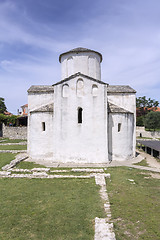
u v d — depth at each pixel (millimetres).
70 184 9180
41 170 11180
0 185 9102
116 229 5336
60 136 14000
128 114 15430
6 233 5195
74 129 13758
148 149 23078
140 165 13648
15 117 40844
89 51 16125
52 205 6898
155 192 8281
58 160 13930
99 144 13602
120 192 8203
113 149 14820
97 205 6844
